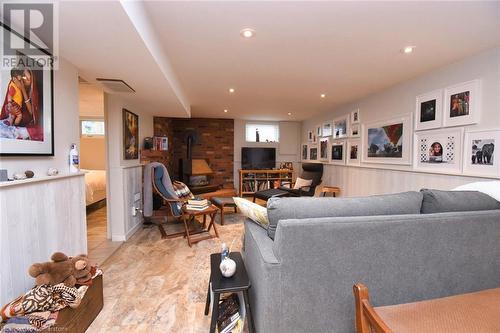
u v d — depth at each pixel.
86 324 1.50
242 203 1.73
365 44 2.05
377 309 1.11
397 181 3.16
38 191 1.48
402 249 1.25
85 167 5.78
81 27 1.35
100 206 4.84
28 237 1.39
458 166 2.35
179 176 5.70
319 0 1.46
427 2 1.48
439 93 2.54
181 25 1.75
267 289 1.15
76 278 1.44
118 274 2.21
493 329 0.97
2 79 1.24
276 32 1.86
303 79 3.01
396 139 3.17
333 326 1.22
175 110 3.95
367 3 1.49
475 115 2.19
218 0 1.46
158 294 1.89
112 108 2.99
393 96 3.25
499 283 1.40
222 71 2.73
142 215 3.76
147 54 1.71
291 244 1.15
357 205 1.33
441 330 0.97
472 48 2.10
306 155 6.32
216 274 1.37
